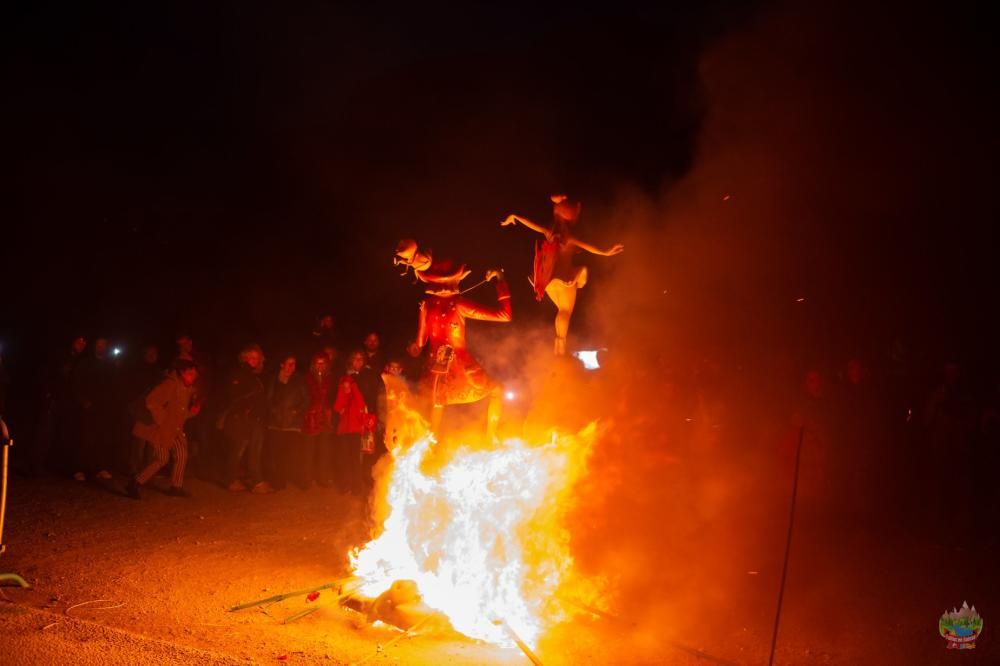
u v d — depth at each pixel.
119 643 4.66
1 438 5.45
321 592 6.49
